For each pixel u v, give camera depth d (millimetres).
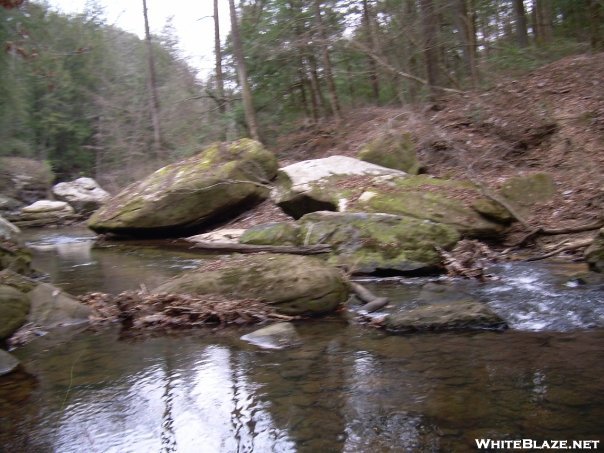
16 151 29422
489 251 9844
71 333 6734
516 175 12945
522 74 17531
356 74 19094
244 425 4137
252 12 22203
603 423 3805
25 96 25547
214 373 5172
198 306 6914
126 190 16594
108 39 28141
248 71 21953
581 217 10844
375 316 6785
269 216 14812
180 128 24641
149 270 10703
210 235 14242
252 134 19984
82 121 31828
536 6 22781
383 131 16297
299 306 6961
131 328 6836
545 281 7941
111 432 4141
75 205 26469
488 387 4480
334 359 5379
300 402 4445
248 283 7270
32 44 10922
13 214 24797
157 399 4664
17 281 7551
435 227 9680
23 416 4438
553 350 5258
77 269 11273
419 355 5340
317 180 13008
